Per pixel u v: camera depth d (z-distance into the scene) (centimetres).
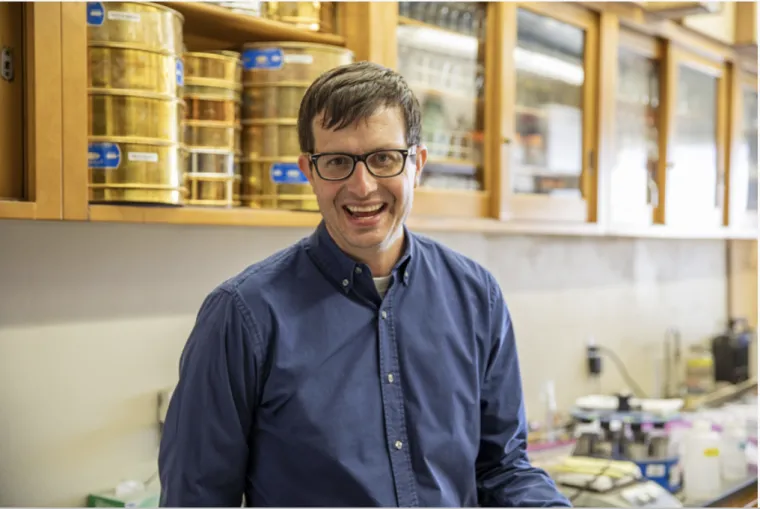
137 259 203
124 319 201
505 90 250
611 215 302
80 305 193
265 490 135
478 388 147
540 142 274
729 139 385
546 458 277
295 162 197
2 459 181
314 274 139
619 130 313
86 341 194
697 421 285
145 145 168
